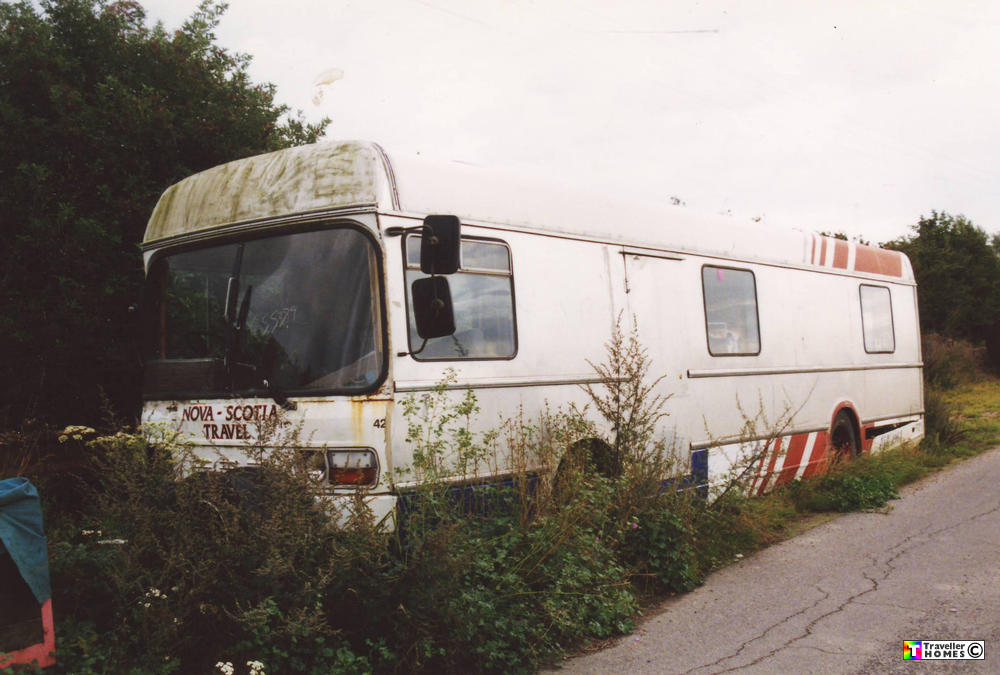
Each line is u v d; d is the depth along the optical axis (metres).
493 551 5.72
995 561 7.09
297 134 10.70
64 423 8.46
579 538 5.98
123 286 8.40
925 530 8.34
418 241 5.95
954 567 6.98
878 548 7.75
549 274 7.09
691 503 7.53
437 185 6.22
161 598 4.58
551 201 7.28
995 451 13.56
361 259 5.73
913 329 13.45
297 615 4.59
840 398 11.23
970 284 32.59
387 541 5.10
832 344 11.20
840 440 11.38
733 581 6.96
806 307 10.77
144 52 9.45
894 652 5.16
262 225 6.11
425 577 4.91
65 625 4.56
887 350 12.58
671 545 6.82
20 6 9.12
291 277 5.95
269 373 5.89
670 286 8.49
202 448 6.18
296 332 5.85
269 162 6.23
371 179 5.77
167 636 4.48
